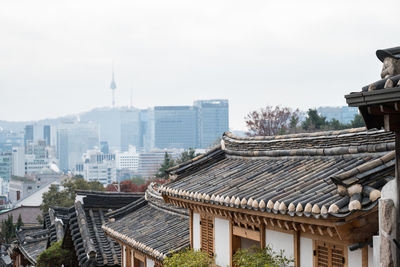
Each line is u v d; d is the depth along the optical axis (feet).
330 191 41.93
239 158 73.92
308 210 40.06
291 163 58.90
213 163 78.18
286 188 48.75
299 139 58.70
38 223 361.92
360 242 38.27
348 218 36.86
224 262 62.95
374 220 37.70
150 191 115.65
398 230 27.61
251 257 51.34
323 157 54.19
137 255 92.68
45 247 171.63
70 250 128.06
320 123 255.50
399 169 27.84
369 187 36.55
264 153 65.87
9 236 283.59
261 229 53.47
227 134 79.20
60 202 369.30
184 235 82.07
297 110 277.85
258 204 48.24
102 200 130.21
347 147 50.44
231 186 59.16
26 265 186.80
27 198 519.19
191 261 65.05
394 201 28.02
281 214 44.93
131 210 117.19
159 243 82.53
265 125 273.54
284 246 50.01
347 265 41.19
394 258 27.43
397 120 27.48
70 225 123.85
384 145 45.50
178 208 96.68
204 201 60.90
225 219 62.69
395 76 25.35
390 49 28.02
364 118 28.48
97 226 123.13
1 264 253.65
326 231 41.22
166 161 347.36
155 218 101.24
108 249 110.63
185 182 72.54
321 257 44.83
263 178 57.41
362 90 27.07
